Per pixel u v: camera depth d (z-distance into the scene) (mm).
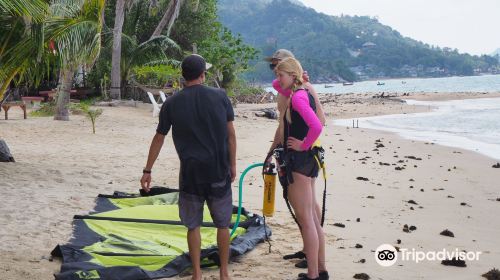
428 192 9734
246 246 5637
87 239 5617
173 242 5609
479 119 28516
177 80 28406
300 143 4559
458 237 6754
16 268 4812
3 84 10062
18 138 14578
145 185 4770
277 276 4969
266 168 5023
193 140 4344
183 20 35969
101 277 4566
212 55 34750
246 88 50188
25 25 9258
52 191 7887
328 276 4953
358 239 6426
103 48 29484
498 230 7215
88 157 11992
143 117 22547
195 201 4449
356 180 10680
